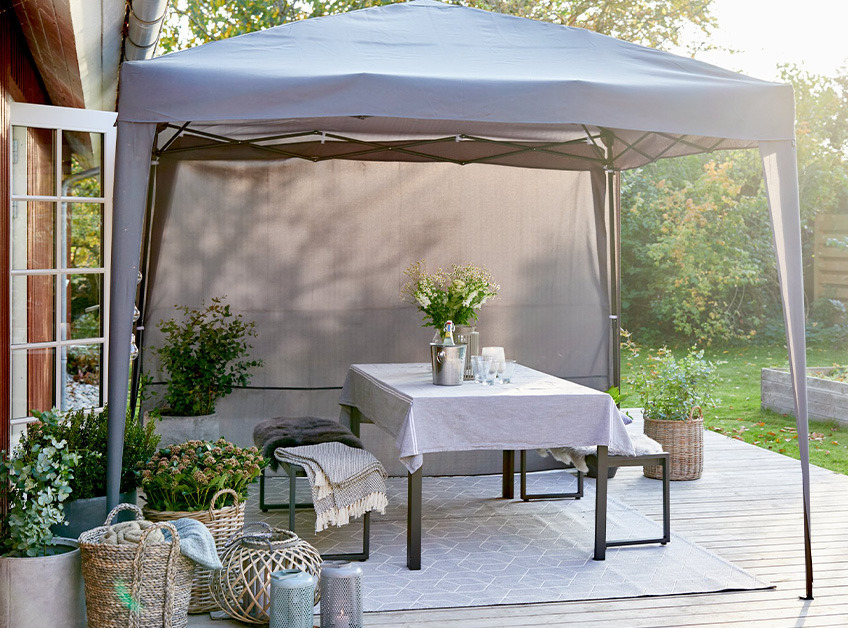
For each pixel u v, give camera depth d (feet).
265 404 21.97
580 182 23.18
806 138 44.70
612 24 44.78
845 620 12.82
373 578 14.47
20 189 16.81
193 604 12.98
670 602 13.52
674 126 13.87
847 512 18.94
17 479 11.69
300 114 12.89
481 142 21.06
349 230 22.22
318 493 14.76
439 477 22.30
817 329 43.39
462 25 16.29
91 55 18.53
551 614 12.97
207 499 13.44
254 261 21.79
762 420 30.99
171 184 21.09
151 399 21.35
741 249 46.88
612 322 23.54
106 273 18.12
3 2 14.43
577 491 20.52
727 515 18.66
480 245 22.77
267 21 40.91
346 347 22.27
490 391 15.75
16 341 16.79
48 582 11.37
